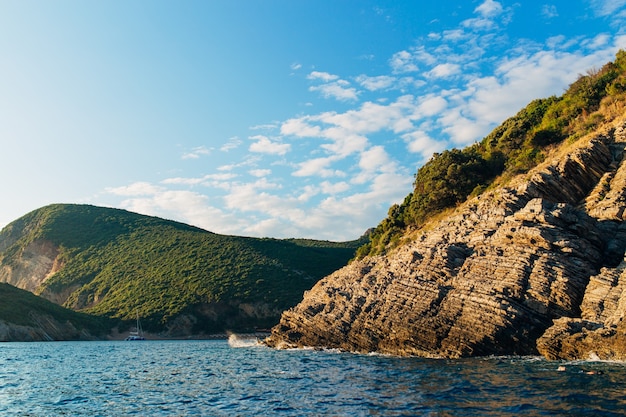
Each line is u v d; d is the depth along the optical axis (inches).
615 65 2106.3
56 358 2068.2
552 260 1282.0
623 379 842.8
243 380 1178.6
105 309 4992.6
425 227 2233.0
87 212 7268.7
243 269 5610.2
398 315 1560.0
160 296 5098.4
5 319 3595.0
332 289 2117.4
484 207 1660.9
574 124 2001.7
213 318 4832.7
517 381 881.5
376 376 1085.8
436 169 2365.9
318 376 1162.6
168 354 2293.3
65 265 6082.7
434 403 760.3
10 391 1122.0
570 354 1127.0
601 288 1177.4
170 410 844.6
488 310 1302.9
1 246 6884.8
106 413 845.2
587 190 1558.8
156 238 6609.3
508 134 2345.0
